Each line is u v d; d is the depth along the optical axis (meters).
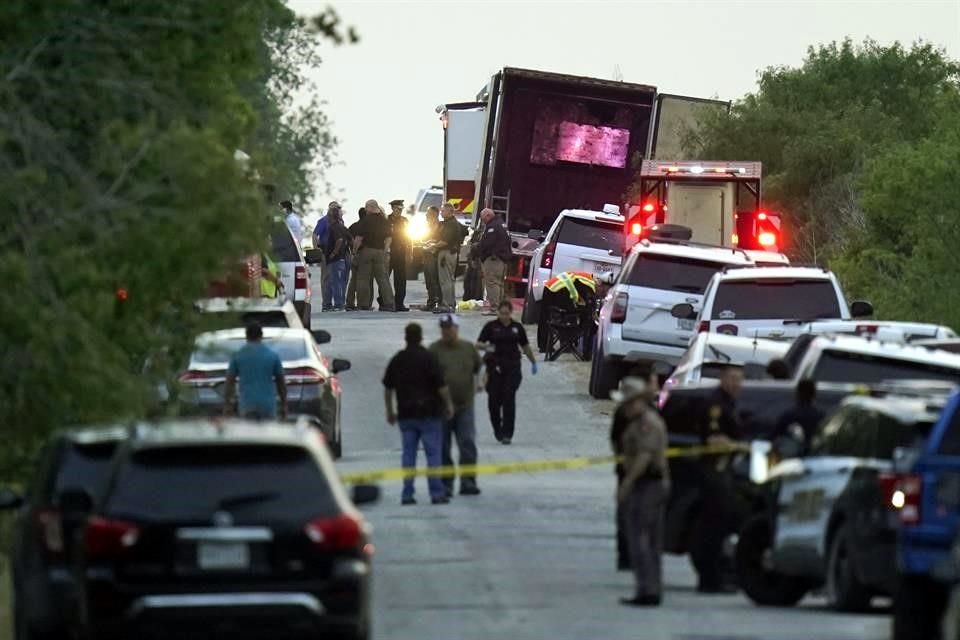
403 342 170.00
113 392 64.81
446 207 199.88
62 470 59.19
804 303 120.25
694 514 75.25
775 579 70.75
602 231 175.50
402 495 96.12
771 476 70.50
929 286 164.00
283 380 98.50
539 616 65.38
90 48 68.25
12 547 63.88
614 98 197.00
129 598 51.12
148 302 70.06
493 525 88.88
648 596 68.12
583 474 109.88
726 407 73.31
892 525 62.31
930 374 88.62
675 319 134.12
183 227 63.88
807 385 73.94
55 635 58.50
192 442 52.06
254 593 51.31
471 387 99.38
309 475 52.34
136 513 51.41
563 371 156.00
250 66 73.25
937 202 163.62
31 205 63.81
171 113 69.44
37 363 63.31
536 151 198.00
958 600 46.62
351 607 51.81
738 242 169.25
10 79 64.94
